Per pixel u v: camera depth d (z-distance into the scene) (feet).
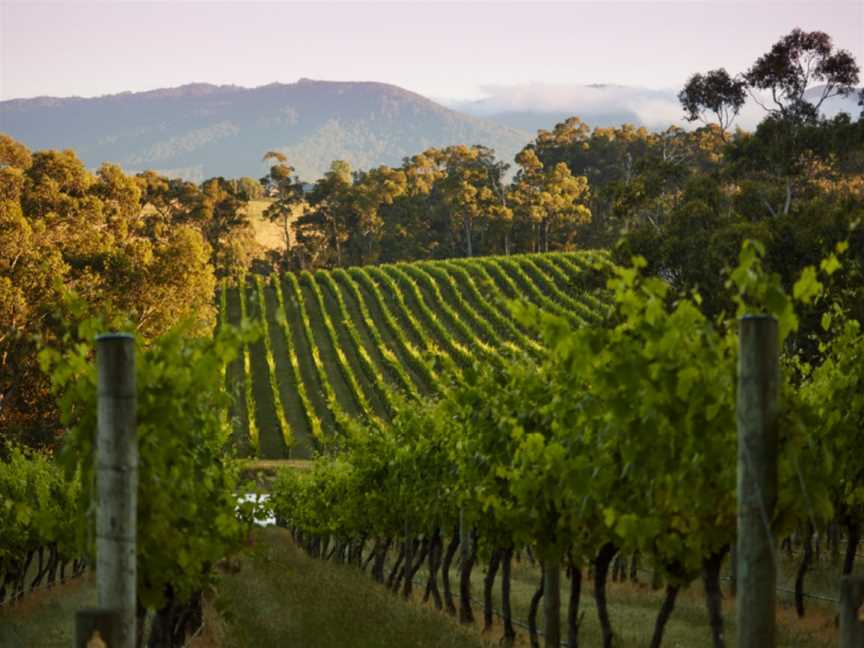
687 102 236.22
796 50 215.31
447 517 97.45
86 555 42.65
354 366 396.57
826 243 164.55
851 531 75.92
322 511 161.07
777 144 203.41
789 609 87.81
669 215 213.46
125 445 34.96
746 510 31.27
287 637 69.82
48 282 256.11
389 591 105.29
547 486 58.39
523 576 131.54
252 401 344.08
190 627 79.66
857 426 67.26
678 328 41.19
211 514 57.31
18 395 253.24
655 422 42.29
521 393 65.72
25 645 82.43
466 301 464.65
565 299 429.38
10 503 55.62
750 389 31.14
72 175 438.81
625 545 51.88
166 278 302.25
